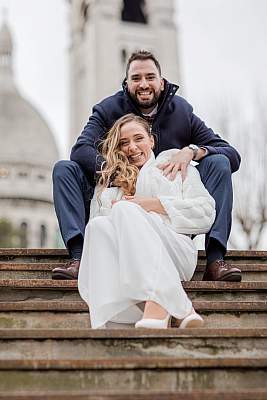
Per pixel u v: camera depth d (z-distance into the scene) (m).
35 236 79.19
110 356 4.38
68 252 6.36
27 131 82.88
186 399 3.48
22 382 3.84
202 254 6.78
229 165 6.43
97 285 4.86
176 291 4.76
